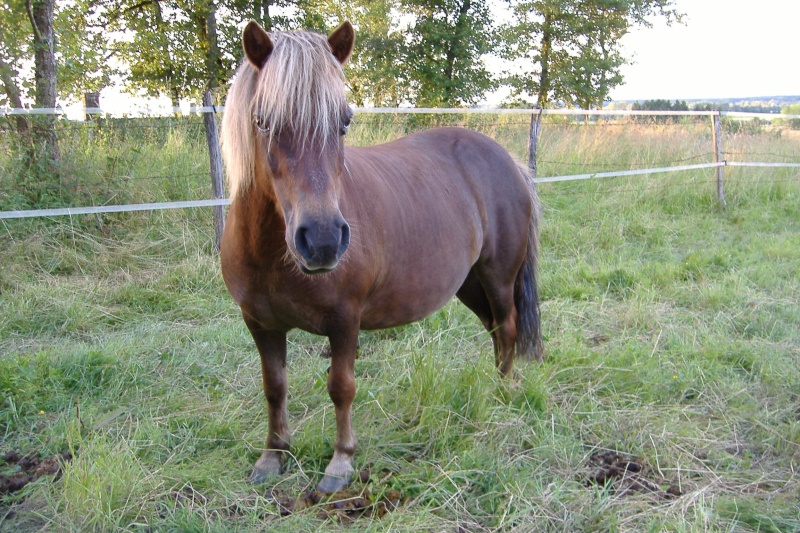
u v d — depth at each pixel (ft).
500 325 10.94
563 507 7.47
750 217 23.75
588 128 31.78
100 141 20.97
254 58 6.62
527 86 66.13
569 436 9.10
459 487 7.87
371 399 9.93
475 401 9.43
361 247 7.34
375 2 53.57
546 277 16.76
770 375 10.99
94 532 7.07
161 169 21.18
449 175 9.70
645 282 16.20
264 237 6.93
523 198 10.82
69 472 7.55
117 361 11.50
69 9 30.07
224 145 7.25
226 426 9.28
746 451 8.94
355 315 7.62
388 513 7.34
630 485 8.08
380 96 56.13
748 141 33.35
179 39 49.90
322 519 7.38
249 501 7.79
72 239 17.89
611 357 11.60
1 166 18.10
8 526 7.28
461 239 9.28
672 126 33.32
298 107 6.06
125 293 15.29
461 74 52.60
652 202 24.58
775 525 7.18
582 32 63.87
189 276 16.33
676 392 10.65
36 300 14.61
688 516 7.40
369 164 8.33
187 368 11.60
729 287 15.71
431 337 12.55
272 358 8.31
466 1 52.24
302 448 8.72
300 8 52.80
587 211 23.15
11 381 10.45
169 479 7.98
